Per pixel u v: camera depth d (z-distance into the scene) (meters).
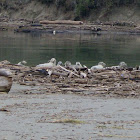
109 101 19.20
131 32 82.75
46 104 18.09
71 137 12.52
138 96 20.72
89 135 12.76
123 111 16.75
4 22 94.12
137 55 46.84
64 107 17.47
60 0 99.56
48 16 99.12
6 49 50.88
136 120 15.09
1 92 21.12
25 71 27.08
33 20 96.38
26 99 19.31
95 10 95.19
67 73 26.42
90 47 55.22
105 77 25.52
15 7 103.88
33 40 64.44
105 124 14.31
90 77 25.92
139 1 92.12
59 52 49.09
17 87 22.94
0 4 106.00
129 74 26.20
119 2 93.38
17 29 85.06
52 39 67.00
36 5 102.38
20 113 15.97
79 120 14.77
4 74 21.17
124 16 91.44
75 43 60.84
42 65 31.05
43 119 14.94
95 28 84.25
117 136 12.70
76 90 21.95
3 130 13.30
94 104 18.34
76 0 97.75
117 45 58.03
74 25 88.62
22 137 12.48
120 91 21.97
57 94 21.12
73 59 43.09
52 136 12.61
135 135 12.90
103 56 45.81
